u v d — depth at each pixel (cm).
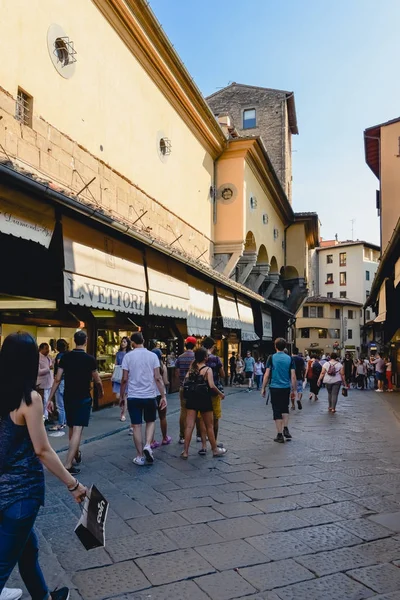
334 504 494
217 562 357
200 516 450
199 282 1500
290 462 669
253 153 2183
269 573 342
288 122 3644
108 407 1173
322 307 5862
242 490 533
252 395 1719
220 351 2148
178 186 1706
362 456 721
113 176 1212
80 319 1065
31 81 897
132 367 650
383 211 2370
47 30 952
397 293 1602
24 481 233
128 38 1305
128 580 327
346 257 6731
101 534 252
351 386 2661
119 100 1262
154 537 400
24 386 239
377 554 377
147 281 1075
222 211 2150
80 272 784
